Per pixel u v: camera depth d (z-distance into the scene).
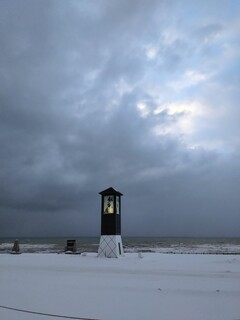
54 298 11.78
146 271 20.53
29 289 13.65
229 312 9.90
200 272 20.14
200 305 10.78
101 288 13.91
